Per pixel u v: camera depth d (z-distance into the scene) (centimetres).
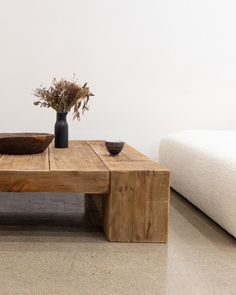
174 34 369
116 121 372
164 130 378
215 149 266
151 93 373
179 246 218
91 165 227
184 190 302
